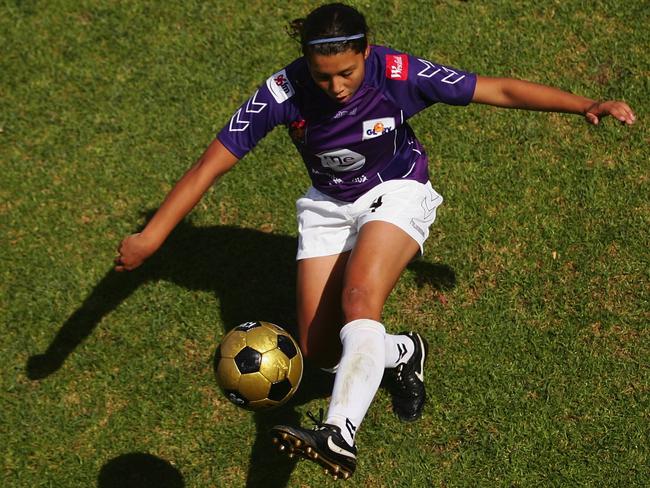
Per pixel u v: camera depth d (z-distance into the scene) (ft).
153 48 75.61
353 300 43.65
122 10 78.43
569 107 44.52
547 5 74.64
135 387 56.95
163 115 71.15
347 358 41.24
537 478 51.72
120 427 55.42
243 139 45.83
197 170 45.88
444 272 60.54
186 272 62.23
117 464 54.19
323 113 44.78
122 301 60.95
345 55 40.32
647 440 52.31
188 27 76.74
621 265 59.67
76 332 59.67
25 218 65.72
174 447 54.75
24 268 62.90
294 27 45.21
